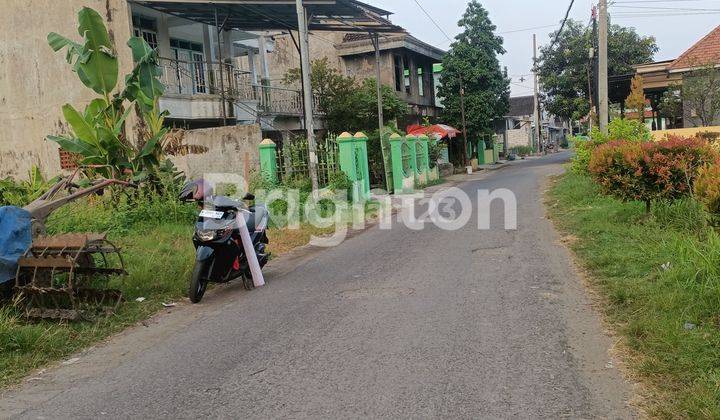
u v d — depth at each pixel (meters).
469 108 33.19
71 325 5.64
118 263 7.52
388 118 24.09
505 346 4.59
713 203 5.76
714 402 3.36
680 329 4.43
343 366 4.35
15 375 4.57
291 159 15.01
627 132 14.16
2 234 5.71
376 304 5.97
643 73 23.89
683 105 21.39
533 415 3.47
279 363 4.50
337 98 22.19
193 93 16.89
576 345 4.55
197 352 4.91
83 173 12.12
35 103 15.20
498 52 33.97
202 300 6.81
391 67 28.84
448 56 33.16
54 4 14.59
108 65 11.09
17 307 5.77
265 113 18.81
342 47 29.11
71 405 3.98
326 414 3.60
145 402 3.96
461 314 5.46
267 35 22.62
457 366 4.24
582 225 9.48
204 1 14.65
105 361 4.85
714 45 21.75
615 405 3.55
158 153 11.54
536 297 5.90
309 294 6.64
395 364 4.33
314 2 14.94
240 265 7.11
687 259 5.84
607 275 6.41
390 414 3.55
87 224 9.48
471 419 3.45
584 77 38.44
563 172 22.97
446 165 29.77
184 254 8.30
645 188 8.61
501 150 48.28
